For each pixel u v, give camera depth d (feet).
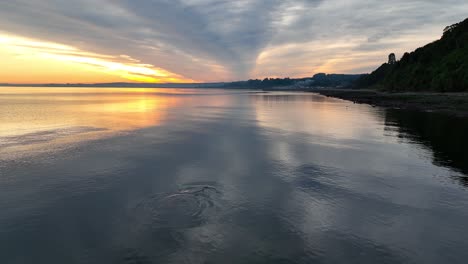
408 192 49.21
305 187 51.72
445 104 179.63
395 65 446.60
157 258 31.68
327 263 30.48
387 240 34.71
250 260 31.12
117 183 53.93
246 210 42.70
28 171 60.44
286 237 35.45
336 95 433.07
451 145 83.05
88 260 31.58
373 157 71.10
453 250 32.65
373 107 212.23
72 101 315.37
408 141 89.35
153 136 100.22
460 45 307.17
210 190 50.55
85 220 40.06
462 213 41.50
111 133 105.81
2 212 42.37
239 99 392.47
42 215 41.50
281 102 311.47
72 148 81.10
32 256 32.30
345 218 40.24
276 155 73.92
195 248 33.37
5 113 172.04
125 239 35.40
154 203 45.19
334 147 82.38
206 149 80.79
